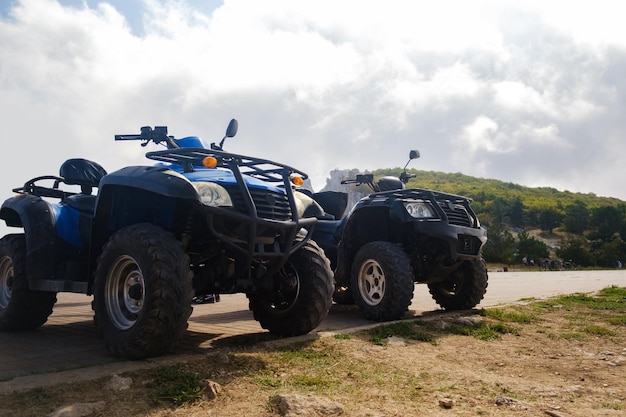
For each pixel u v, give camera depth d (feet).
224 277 13.07
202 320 19.16
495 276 80.43
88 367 10.56
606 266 342.64
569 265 269.44
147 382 9.57
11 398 8.63
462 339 15.89
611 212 454.40
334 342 13.82
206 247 13.10
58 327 17.28
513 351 14.76
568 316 21.44
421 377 11.25
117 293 12.15
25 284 15.65
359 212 22.16
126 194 13.30
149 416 8.23
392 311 18.92
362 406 9.06
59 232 15.46
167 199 13.03
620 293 30.99
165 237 11.66
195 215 12.50
